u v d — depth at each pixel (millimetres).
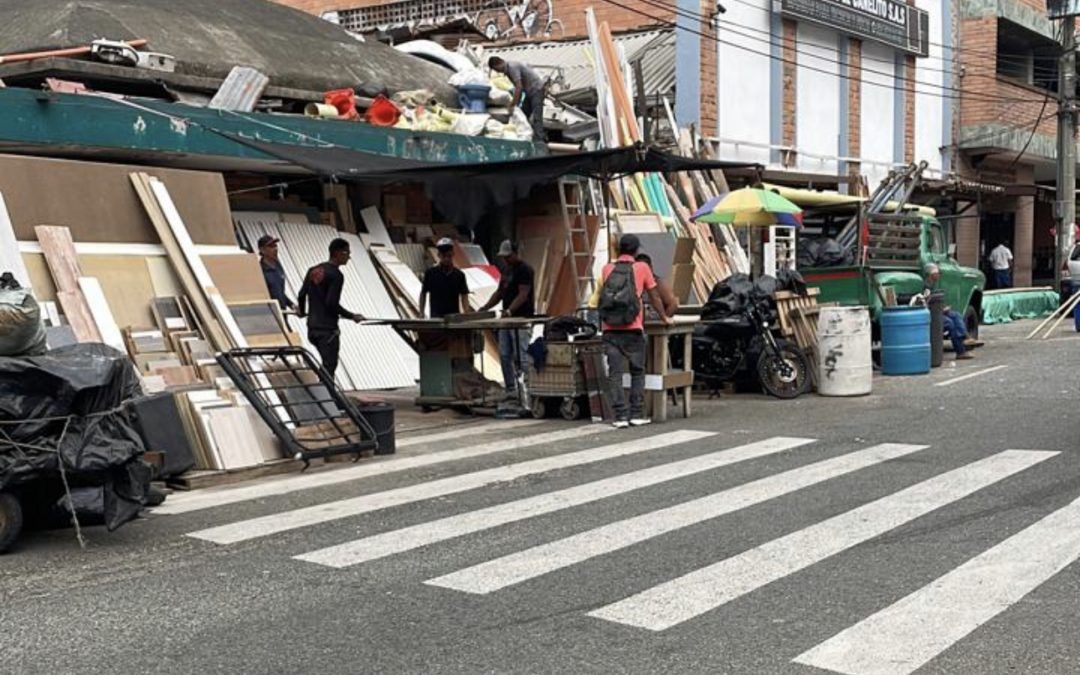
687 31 22062
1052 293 27250
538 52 25234
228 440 9086
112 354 7566
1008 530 6586
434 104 18359
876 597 5379
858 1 26172
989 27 31453
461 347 12781
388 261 16109
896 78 28781
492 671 4535
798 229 19125
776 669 4477
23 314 6875
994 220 35656
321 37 19562
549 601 5449
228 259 10836
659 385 11625
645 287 11367
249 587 5832
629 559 6184
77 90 13008
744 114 23297
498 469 9141
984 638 4773
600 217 17797
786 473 8586
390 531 7020
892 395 13281
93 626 5227
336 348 12094
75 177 10258
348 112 15977
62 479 6684
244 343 10148
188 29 16750
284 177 16078
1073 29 27656
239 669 4621
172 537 7039
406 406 13383
